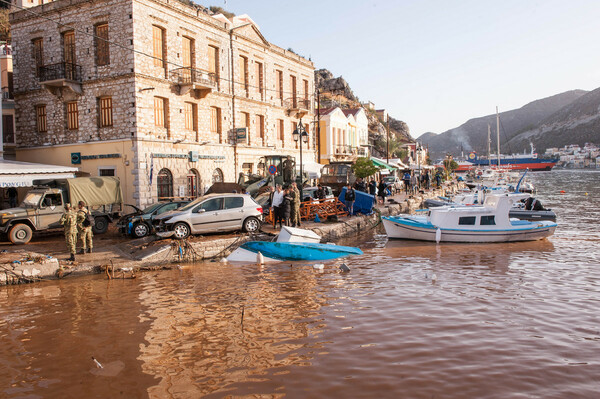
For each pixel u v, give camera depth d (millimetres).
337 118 54281
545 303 11094
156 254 16250
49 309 11023
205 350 8250
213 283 13586
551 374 7102
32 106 29125
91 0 26266
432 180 70625
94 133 26922
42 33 28281
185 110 29641
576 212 35062
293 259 17484
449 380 6895
